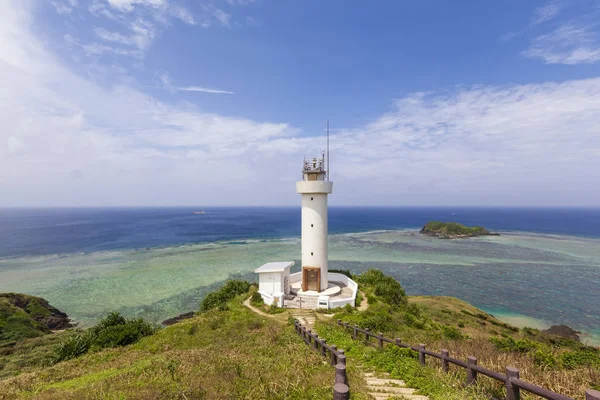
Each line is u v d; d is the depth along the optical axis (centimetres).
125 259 6169
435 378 777
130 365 1401
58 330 3122
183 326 2216
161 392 817
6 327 2825
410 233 11431
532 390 527
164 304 3784
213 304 2877
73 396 898
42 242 8606
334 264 6125
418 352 962
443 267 5938
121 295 4066
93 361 1731
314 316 2141
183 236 9931
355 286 2664
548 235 11069
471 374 703
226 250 7212
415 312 2633
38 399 948
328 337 1398
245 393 769
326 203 2698
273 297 2425
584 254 7281
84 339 2173
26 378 1451
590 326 3453
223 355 1270
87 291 4209
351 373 888
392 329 1822
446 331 1961
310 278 2670
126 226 13838
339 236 10456
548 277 5309
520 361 1011
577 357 1097
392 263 6231
